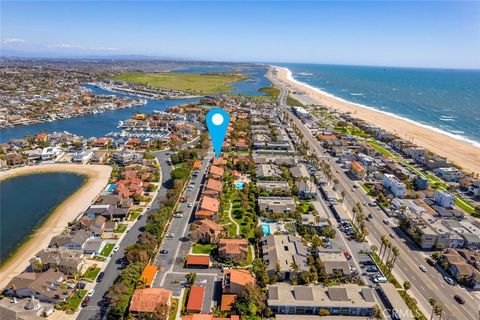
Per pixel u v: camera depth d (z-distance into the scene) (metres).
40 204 183.00
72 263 123.88
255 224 158.25
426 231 147.25
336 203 181.25
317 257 134.50
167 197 178.38
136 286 115.19
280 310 108.75
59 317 104.81
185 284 120.12
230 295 112.50
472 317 109.06
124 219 164.88
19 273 127.06
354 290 113.94
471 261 134.00
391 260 132.75
